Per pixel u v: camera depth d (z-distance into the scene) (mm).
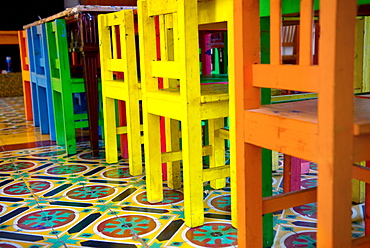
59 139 2725
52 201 1696
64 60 2373
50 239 1339
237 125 961
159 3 1432
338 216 741
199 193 1396
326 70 716
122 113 2326
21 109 4383
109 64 2104
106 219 1492
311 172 1956
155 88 1599
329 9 696
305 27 784
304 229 1358
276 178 1886
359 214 1452
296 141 807
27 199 1729
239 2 901
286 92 2084
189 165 1364
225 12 1273
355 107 897
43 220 1499
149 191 1653
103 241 1314
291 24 1591
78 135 3051
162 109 1490
